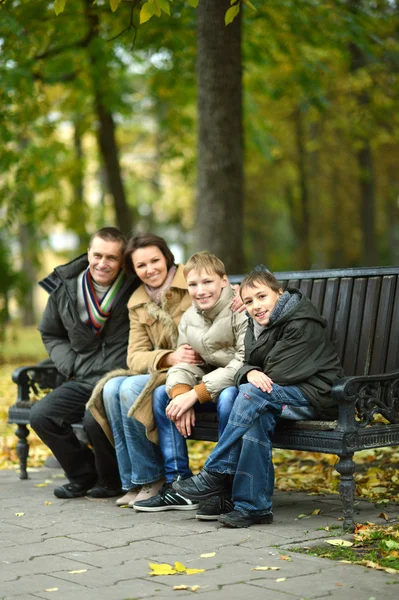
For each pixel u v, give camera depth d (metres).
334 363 6.48
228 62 11.44
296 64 17.84
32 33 16.19
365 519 6.30
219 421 6.54
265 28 15.84
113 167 21.41
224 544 5.64
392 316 7.09
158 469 7.08
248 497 6.19
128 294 7.78
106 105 20.20
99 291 7.84
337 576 4.87
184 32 15.94
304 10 14.47
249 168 31.53
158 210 47.66
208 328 6.98
